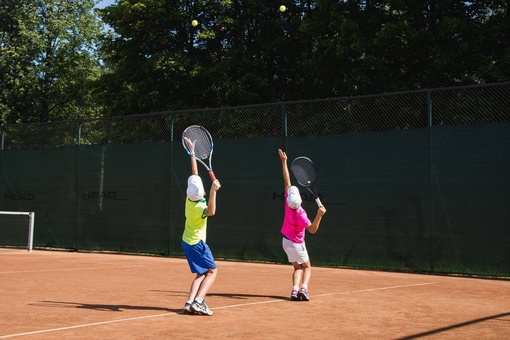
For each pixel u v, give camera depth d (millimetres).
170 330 5102
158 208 13727
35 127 15914
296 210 6957
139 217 13969
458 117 11336
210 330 5125
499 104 10797
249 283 8781
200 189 5863
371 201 11094
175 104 21422
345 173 11398
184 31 22719
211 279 5957
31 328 5176
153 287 8148
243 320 5641
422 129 10656
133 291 7727
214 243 12797
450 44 16906
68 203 15055
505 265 9773
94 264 11578
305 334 5016
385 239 10898
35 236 15469
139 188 14031
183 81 21875
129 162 14219
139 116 14438
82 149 14930
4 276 9328
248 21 21297
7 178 16016
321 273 10406
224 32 22516
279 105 12695
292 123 12555
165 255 13523
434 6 17438
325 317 5863
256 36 21406
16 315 5855
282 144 12125
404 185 10773
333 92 19484
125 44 22828
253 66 20812
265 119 12992
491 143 10000
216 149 12906
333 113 12234
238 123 13242
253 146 12484
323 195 11594
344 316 5938
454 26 15898
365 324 5512
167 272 10148
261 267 11359
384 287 8500
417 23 18172
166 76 21172
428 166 10555
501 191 9875
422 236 10547
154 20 21969
